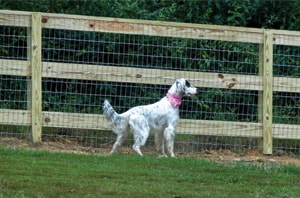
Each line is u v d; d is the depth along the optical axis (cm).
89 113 1709
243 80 1653
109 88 1731
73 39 1712
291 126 1664
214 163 1437
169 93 1570
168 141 1550
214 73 1645
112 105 1734
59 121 1591
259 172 1367
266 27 1991
